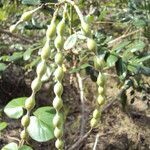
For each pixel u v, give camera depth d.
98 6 0.60
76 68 0.41
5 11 0.62
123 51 0.39
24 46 0.56
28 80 0.75
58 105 0.23
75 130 0.66
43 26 0.45
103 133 0.71
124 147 0.70
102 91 0.25
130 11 0.51
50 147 0.64
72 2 0.24
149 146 0.72
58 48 0.23
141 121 0.75
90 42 0.23
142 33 0.54
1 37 0.69
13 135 0.66
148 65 0.43
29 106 0.24
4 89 0.74
